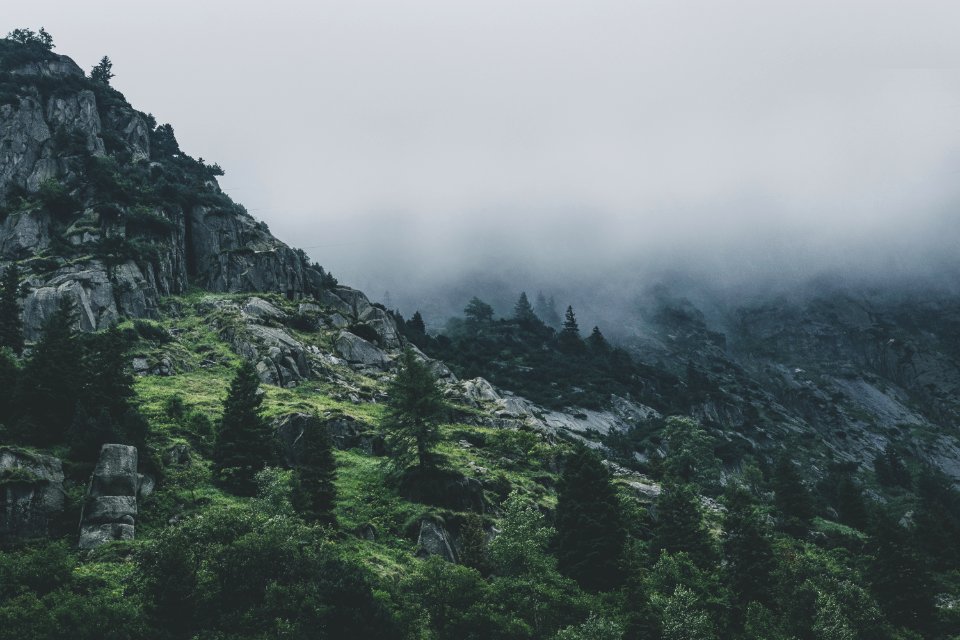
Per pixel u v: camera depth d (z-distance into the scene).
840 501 128.25
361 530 73.50
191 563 51.84
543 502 92.31
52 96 176.00
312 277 171.38
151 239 151.50
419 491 82.69
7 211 143.88
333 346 141.62
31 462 62.53
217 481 75.31
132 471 66.25
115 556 57.78
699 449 137.62
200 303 145.00
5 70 178.75
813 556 99.62
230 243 167.00
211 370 117.50
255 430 78.69
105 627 45.78
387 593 59.69
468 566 70.12
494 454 107.44
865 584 89.88
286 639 48.72
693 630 63.91
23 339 105.31
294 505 69.25
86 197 153.50
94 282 127.56
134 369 108.19
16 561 51.34
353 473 87.50
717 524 108.75
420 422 85.38
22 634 43.19
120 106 194.25
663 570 76.31
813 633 72.12
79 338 89.12
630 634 64.56
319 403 110.38
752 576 79.62
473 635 57.72
